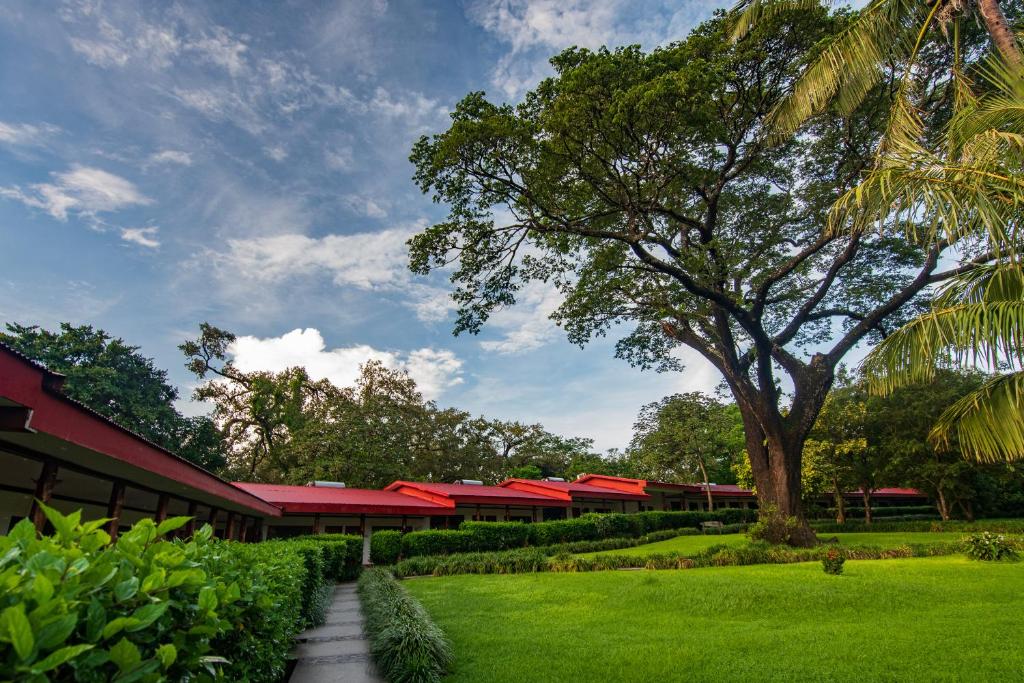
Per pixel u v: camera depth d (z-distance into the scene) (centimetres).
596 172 1529
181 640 177
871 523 2812
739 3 1177
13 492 853
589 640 675
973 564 1244
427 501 2247
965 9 759
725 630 709
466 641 680
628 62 1257
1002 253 579
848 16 1378
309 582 768
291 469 3017
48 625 118
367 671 557
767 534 1869
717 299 1767
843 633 655
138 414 2523
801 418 1967
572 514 3184
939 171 578
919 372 657
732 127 1617
